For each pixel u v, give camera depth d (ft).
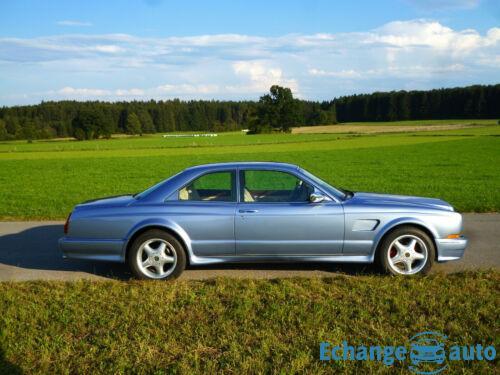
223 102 561.43
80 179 81.25
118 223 19.66
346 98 522.47
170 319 15.12
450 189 56.03
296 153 149.69
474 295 16.66
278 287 17.76
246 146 204.85
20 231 31.86
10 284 19.08
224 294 17.16
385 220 19.42
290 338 13.67
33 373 12.13
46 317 15.35
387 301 16.21
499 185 60.54
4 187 67.67
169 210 19.63
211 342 13.50
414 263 19.80
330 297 16.71
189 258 19.69
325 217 19.36
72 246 20.07
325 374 11.87
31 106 437.99
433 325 14.29
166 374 11.89
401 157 124.98
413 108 457.68
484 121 392.88
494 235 28.30
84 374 12.06
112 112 447.01
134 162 127.44
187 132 491.31
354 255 19.70
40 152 199.62
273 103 398.83
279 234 19.47
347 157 129.08
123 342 13.48
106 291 17.83
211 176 20.22
